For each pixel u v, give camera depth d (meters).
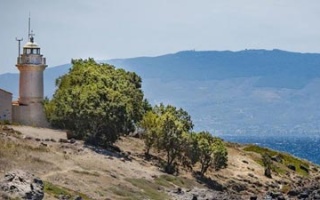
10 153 100.69
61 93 138.50
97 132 132.88
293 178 170.88
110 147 135.75
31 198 73.81
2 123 136.62
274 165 177.00
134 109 144.12
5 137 115.19
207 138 144.00
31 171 95.06
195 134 138.62
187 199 109.75
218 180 141.75
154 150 147.62
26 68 146.38
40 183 78.38
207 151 139.00
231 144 195.25
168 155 134.25
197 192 118.56
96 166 112.19
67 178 97.69
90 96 132.00
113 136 133.75
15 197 71.81
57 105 136.50
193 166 143.62
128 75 165.88
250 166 164.62
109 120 131.38
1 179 76.25
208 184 134.12
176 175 131.62
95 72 144.75
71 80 144.88
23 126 140.12
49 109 140.00
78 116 131.38
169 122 135.25
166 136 134.25
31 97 146.38
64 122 135.62
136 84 167.00
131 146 147.38
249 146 195.50
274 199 131.38
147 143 138.38
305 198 137.38
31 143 116.56
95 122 131.62
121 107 133.00
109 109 131.50
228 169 155.62
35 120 146.12
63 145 122.12
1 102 142.25
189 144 136.25
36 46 148.50
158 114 147.25
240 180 147.62
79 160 113.19
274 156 188.25
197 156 137.12
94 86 135.00
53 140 125.88
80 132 132.88
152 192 107.31
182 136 134.62
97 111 130.38
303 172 185.25
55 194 84.75
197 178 136.38
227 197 120.12
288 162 189.25
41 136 129.25
